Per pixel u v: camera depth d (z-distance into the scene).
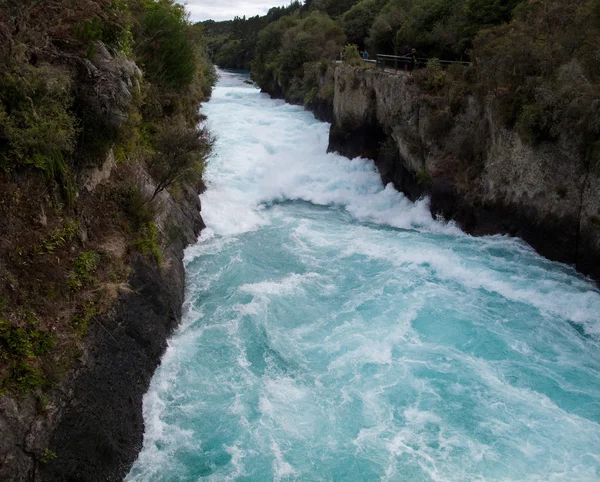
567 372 12.93
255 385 12.18
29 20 10.49
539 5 21.11
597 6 16.97
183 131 17.53
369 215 23.94
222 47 113.44
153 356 11.97
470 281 17.14
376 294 16.45
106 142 11.84
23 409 7.44
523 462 10.25
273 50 69.44
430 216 22.66
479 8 27.02
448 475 9.92
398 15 42.34
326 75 45.12
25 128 9.07
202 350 13.17
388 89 26.14
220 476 9.72
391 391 12.20
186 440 10.48
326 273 17.88
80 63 11.10
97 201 11.80
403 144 24.47
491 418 11.42
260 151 31.28
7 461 6.83
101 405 9.14
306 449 10.47
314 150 32.69
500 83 19.42
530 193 18.64
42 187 9.51
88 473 8.35
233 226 21.39
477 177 20.92
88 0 12.31
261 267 17.98
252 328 14.23
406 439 10.81
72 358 8.75
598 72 16.23
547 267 17.77
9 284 8.17
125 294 11.07
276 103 55.97
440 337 14.27
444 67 25.80
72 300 9.48
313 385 12.32
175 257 15.61
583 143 16.47
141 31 20.92
